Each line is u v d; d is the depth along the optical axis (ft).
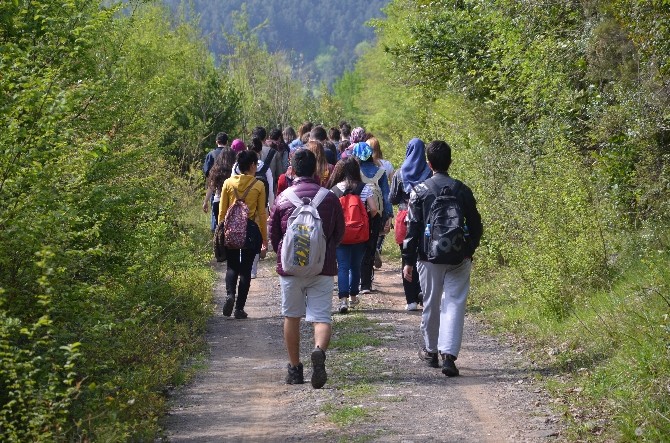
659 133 42.14
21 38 30.42
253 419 26.35
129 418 24.39
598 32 47.85
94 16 33.47
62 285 23.68
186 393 29.53
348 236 43.57
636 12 40.32
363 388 29.30
